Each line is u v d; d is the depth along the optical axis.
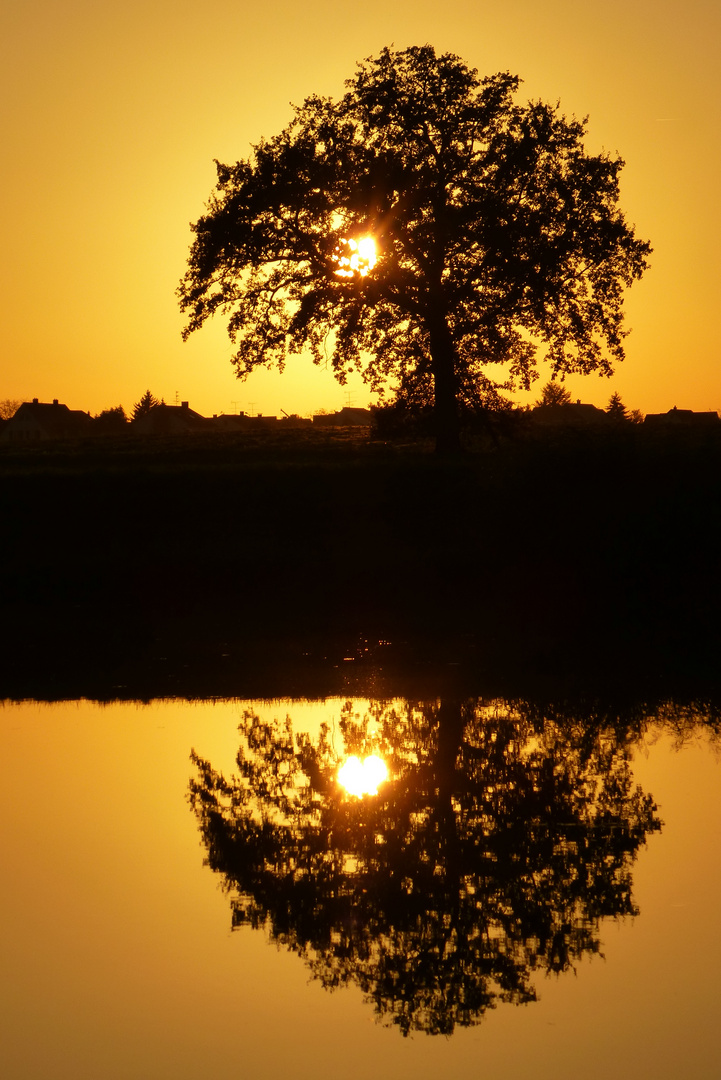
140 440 78.88
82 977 8.51
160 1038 7.55
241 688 20.27
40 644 25.61
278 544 35.47
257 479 37.84
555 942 9.05
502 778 14.09
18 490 37.50
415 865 10.88
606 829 11.97
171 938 9.23
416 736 16.39
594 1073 7.01
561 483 30.33
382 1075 6.99
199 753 15.52
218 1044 7.46
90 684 20.80
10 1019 7.85
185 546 35.53
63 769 14.64
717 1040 7.43
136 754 15.48
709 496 29.19
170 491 37.38
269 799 13.29
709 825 12.03
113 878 10.58
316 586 32.03
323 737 16.39
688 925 9.34
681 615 29.02
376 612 29.55
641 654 23.89
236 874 10.68
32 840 11.70
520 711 18.03
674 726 16.95
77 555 35.00
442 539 34.69
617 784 13.76
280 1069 7.12
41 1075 7.05
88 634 26.92
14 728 17.16
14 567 33.69
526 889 10.21
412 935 9.22
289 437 73.81
